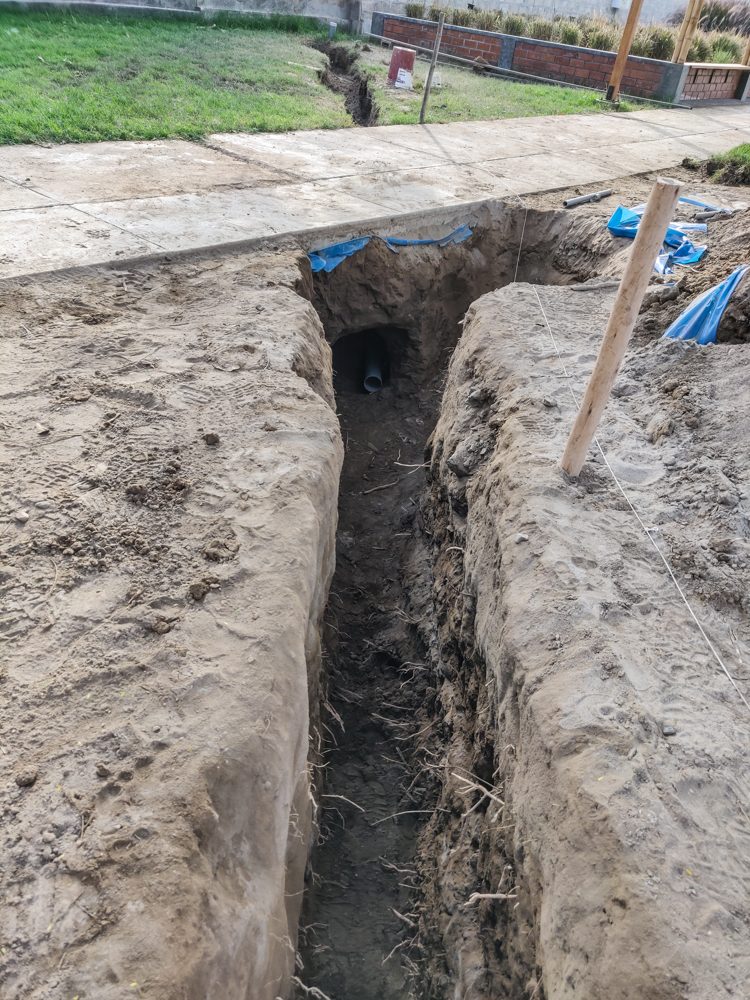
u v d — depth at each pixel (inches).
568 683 128.5
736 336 234.4
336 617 246.7
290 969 128.7
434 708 211.0
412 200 360.8
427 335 368.8
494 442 212.2
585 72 732.7
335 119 499.5
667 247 327.0
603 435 196.1
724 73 765.9
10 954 88.0
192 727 115.2
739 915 96.5
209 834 105.8
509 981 127.0
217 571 143.1
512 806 131.2
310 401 197.6
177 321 231.0
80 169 346.9
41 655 124.0
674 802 108.9
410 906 175.2
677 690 127.6
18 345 209.0
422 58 769.6
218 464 170.7
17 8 596.1
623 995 90.5
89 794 104.7
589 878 103.5
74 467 165.2
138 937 90.9
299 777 133.8
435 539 251.0
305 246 307.9
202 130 421.7
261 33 721.0
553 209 382.3
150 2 687.7
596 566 152.9
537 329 251.1
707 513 167.9
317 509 167.5
